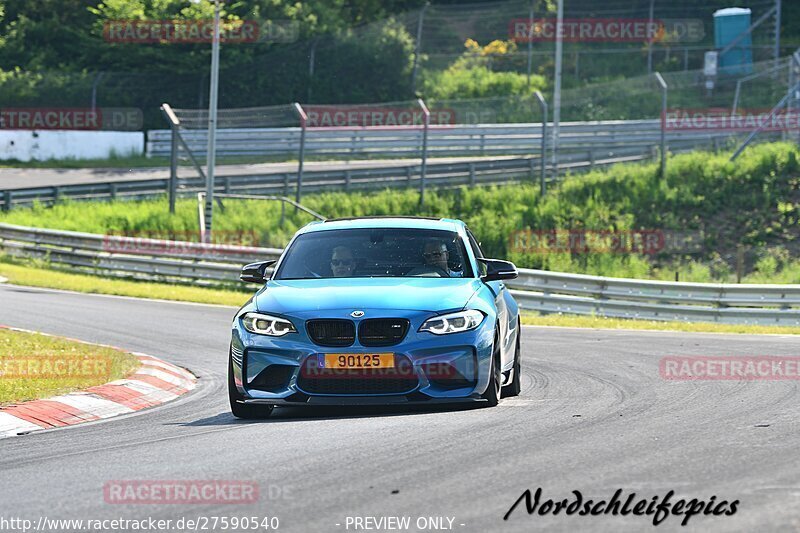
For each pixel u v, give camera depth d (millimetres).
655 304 66875
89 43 142750
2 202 99312
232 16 139750
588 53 163125
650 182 101375
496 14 172125
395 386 25422
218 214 96938
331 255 29016
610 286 67562
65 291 70250
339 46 146500
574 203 98750
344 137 119750
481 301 26844
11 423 26078
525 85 151375
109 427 25766
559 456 19844
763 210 96438
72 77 138125
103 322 50844
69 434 24781
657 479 17703
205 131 123688
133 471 19688
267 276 29750
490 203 99250
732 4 168875
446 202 99812
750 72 143500
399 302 25906
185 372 36438
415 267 28484
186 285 79750
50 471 20000
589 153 110750
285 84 142000
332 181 103375
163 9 144750
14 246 88375
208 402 30234
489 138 117000
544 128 99625
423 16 163875
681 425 23391
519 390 30625
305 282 28031
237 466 19750
